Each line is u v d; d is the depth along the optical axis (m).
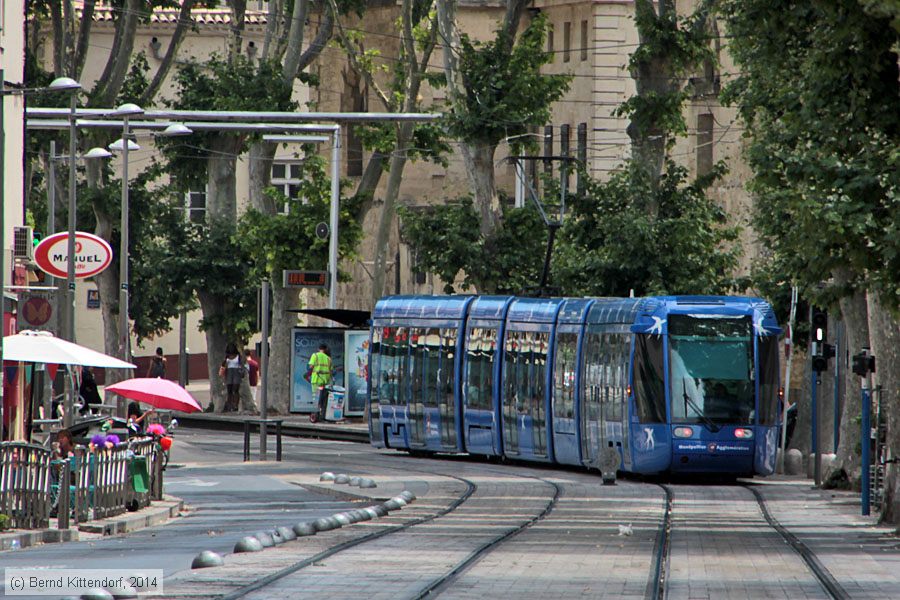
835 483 67.62
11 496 45.97
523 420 79.12
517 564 37.16
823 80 42.81
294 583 32.97
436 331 85.75
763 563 37.97
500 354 81.38
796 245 46.03
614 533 46.12
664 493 63.66
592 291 95.62
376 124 114.19
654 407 69.94
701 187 97.62
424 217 105.94
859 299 67.31
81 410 93.25
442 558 38.31
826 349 71.19
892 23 37.03
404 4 116.12
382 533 45.50
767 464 70.81
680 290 94.75
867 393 55.59
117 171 178.00
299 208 115.38
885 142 43.31
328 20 121.81
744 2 44.25
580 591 32.09
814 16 42.91
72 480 48.81
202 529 50.25
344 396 110.06
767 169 48.00
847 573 35.97
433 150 116.56
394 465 79.56
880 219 43.59
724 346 70.69
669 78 95.19
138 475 54.59
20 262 81.31
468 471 75.69
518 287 103.81
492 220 104.38
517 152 103.56
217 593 31.11
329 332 110.19
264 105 117.75
